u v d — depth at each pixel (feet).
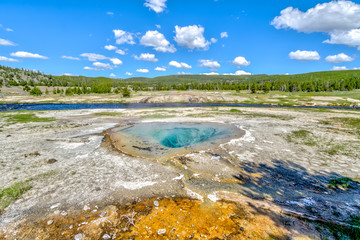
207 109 127.85
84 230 18.45
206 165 34.58
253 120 82.58
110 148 44.45
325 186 27.09
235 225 19.07
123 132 61.16
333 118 84.94
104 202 23.06
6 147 43.29
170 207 22.11
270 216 20.35
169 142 50.01
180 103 209.77
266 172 31.83
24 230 18.49
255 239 17.24
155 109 128.98
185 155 39.60
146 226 18.97
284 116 93.61
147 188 26.40
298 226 18.72
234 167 33.78
